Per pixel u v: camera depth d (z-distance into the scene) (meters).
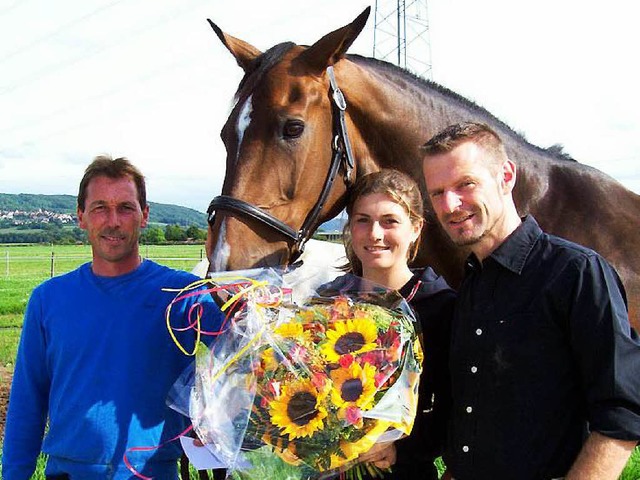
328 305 2.08
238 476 1.88
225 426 1.87
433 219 3.06
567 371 1.85
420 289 2.25
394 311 2.04
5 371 8.18
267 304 2.00
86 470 2.31
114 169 2.39
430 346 2.20
